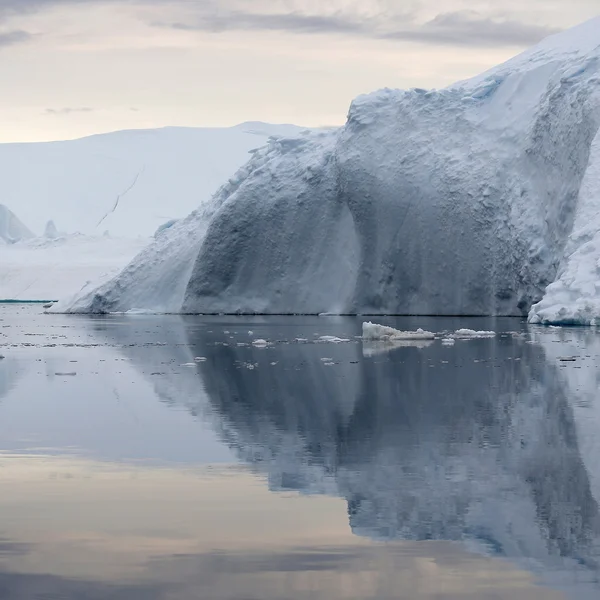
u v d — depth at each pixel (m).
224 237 75.31
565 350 33.47
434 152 72.06
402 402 20.02
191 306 75.62
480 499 11.25
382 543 9.54
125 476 12.59
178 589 8.30
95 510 10.83
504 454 14.00
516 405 19.31
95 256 155.62
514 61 76.81
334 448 14.56
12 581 8.53
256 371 27.14
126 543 9.59
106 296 80.25
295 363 29.55
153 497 11.42
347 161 73.50
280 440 15.34
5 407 19.52
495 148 70.38
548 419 17.36
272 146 80.38
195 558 9.12
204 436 15.77
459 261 68.75
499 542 9.55
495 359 30.12
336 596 8.12
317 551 9.32
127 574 8.69
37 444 14.98
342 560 9.04
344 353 33.34
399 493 11.55
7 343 40.59
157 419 17.75
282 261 74.44
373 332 40.59
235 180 81.19
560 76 68.81
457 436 15.60
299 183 75.50
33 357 32.72
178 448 14.60
